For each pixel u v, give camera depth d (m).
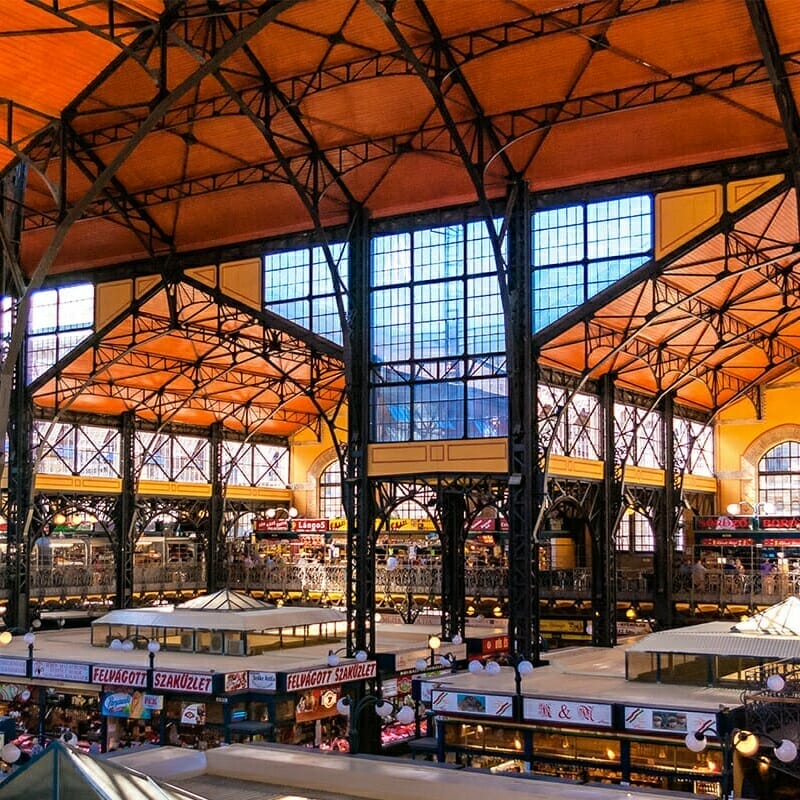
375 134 33.31
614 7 27.72
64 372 44.81
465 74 30.52
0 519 48.25
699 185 31.22
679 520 47.94
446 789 14.09
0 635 33.91
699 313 38.22
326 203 36.25
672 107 30.00
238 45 23.97
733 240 32.97
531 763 26.64
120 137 34.56
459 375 34.44
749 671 27.59
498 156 32.84
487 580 47.72
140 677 32.44
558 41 28.88
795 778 22.64
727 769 17.83
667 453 46.72
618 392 42.69
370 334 36.12
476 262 34.53
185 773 15.73
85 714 34.59
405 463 35.06
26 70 27.16
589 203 32.94
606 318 34.88
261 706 32.16
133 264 40.62
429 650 37.62
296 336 37.41
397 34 27.02
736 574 45.12
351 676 34.16
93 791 8.89
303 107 32.72
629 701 25.41
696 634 29.08
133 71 31.52
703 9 27.05
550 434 36.25
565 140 31.97
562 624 46.06
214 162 35.66
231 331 39.72
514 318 33.28
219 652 36.75
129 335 41.16
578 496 39.50
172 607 40.41
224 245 38.91
